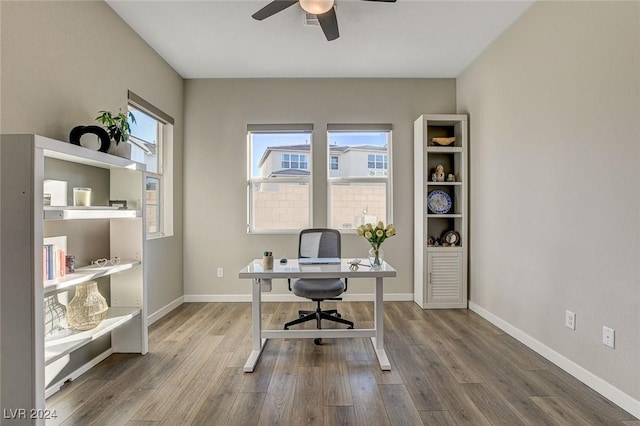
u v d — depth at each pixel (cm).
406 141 424
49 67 211
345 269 256
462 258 394
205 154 423
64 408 193
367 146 433
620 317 195
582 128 222
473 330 319
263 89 422
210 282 424
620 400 194
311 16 289
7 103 183
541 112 263
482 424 178
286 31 314
